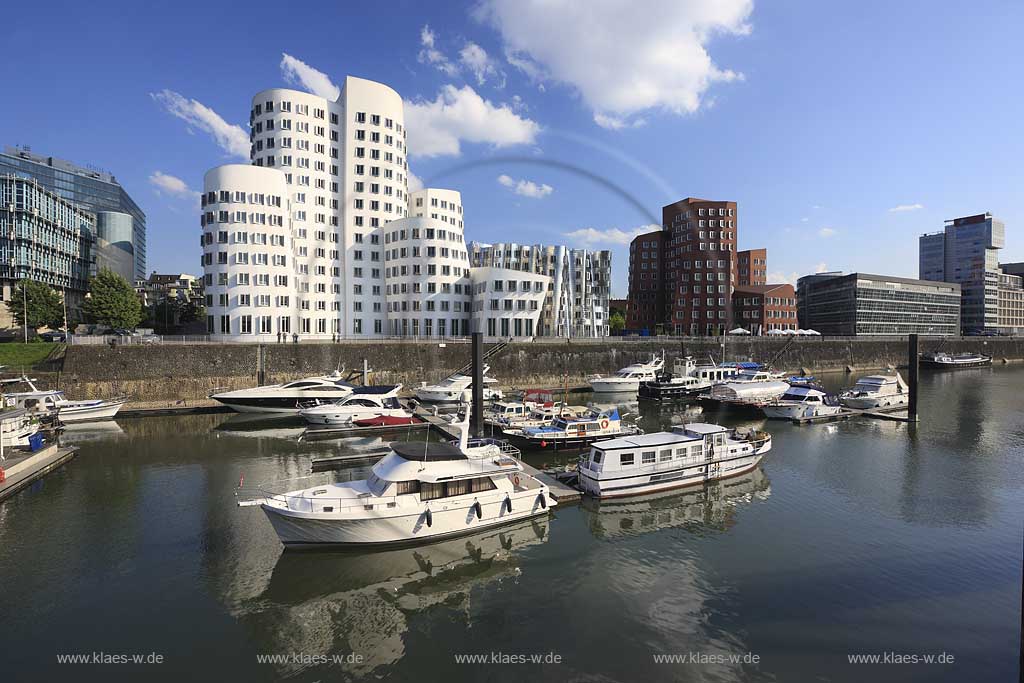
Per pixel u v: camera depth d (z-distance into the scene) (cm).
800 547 2478
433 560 2369
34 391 5141
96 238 13488
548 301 11319
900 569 2239
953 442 4556
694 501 3114
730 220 13175
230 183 7688
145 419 5559
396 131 10044
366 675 1595
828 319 16088
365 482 2639
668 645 1728
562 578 2206
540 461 3922
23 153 16162
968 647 1691
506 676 1587
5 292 9688
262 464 3853
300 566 2273
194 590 2077
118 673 1584
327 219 9269
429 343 7638
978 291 18938
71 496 3114
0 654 1661
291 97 8925
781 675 1566
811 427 5216
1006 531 2642
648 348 9169
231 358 6412
